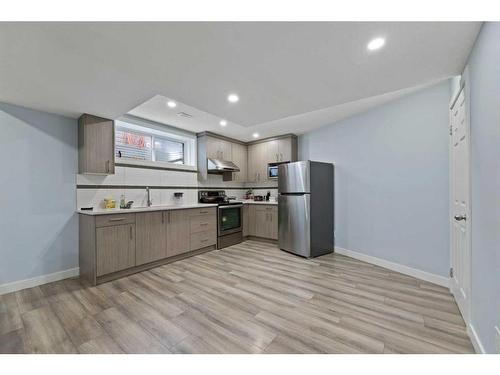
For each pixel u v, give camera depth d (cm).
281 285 252
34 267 256
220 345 154
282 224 402
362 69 184
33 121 259
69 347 153
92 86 207
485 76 134
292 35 143
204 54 162
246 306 206
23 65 171
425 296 223
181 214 351
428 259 260
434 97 253
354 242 355
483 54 136
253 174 518
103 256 262
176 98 236
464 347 151
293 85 210
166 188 391
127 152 354
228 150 482
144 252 301
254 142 516
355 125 351
